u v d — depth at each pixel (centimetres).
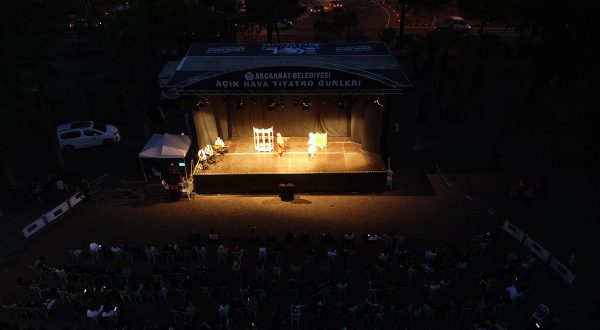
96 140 3198
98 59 4950
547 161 2630
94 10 4891
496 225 2411
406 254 2091
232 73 2566
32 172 2930
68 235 2370
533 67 2605
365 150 3003
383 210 2548
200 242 2220
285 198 2655
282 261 2184
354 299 1975
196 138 2947
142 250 2255
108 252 2217
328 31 4378
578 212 2505
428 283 2048
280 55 2847
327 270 2064
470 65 4594
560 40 2419
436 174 2870
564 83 2620
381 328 1800
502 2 3397
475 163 2975
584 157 3034
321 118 3148
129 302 1966
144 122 3584
